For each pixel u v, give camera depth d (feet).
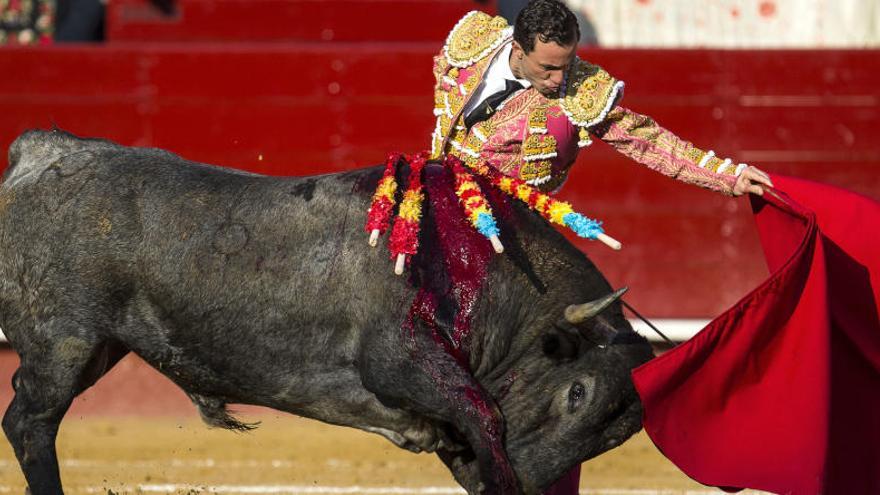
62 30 89.86
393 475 58.13
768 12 85.51
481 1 84.43
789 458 35.37
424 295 34.53
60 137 38.52
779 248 38.65
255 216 36.04
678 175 36.96
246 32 83.92
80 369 36.94
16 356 75.15
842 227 38.45
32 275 36.94
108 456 63.00
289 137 77.71
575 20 34.63
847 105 78.48
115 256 36.40
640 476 57.98
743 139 78.54
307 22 83.71
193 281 35.96
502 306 35.32
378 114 77.82
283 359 35.88
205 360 36.68
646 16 85.81
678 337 75.15
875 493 38.42
